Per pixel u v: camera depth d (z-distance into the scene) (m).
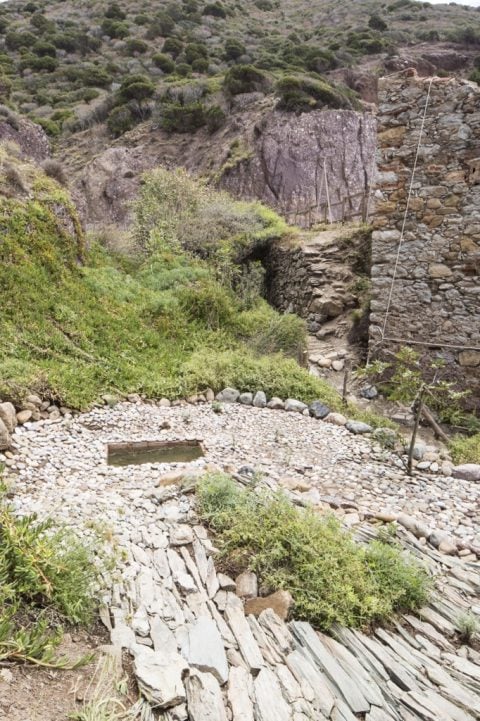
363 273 11.27
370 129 22.80
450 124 8.36
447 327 8.78
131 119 26.69
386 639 3.00
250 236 12.90
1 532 2.66
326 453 5.86
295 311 11.62
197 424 6.41
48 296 7.95
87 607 2.66
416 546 4.07
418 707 2.51
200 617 2.75
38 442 5.39
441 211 8.62
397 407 8.58
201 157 23.11
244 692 2.33
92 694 2.08
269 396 7.50
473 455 6.18
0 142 11.33
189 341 8.73
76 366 7.03
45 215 9.12
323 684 2.51
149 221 12.93
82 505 3.96
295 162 21.17
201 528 3.73
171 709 2.12
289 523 3.57
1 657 2.06
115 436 5.85
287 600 3.01
